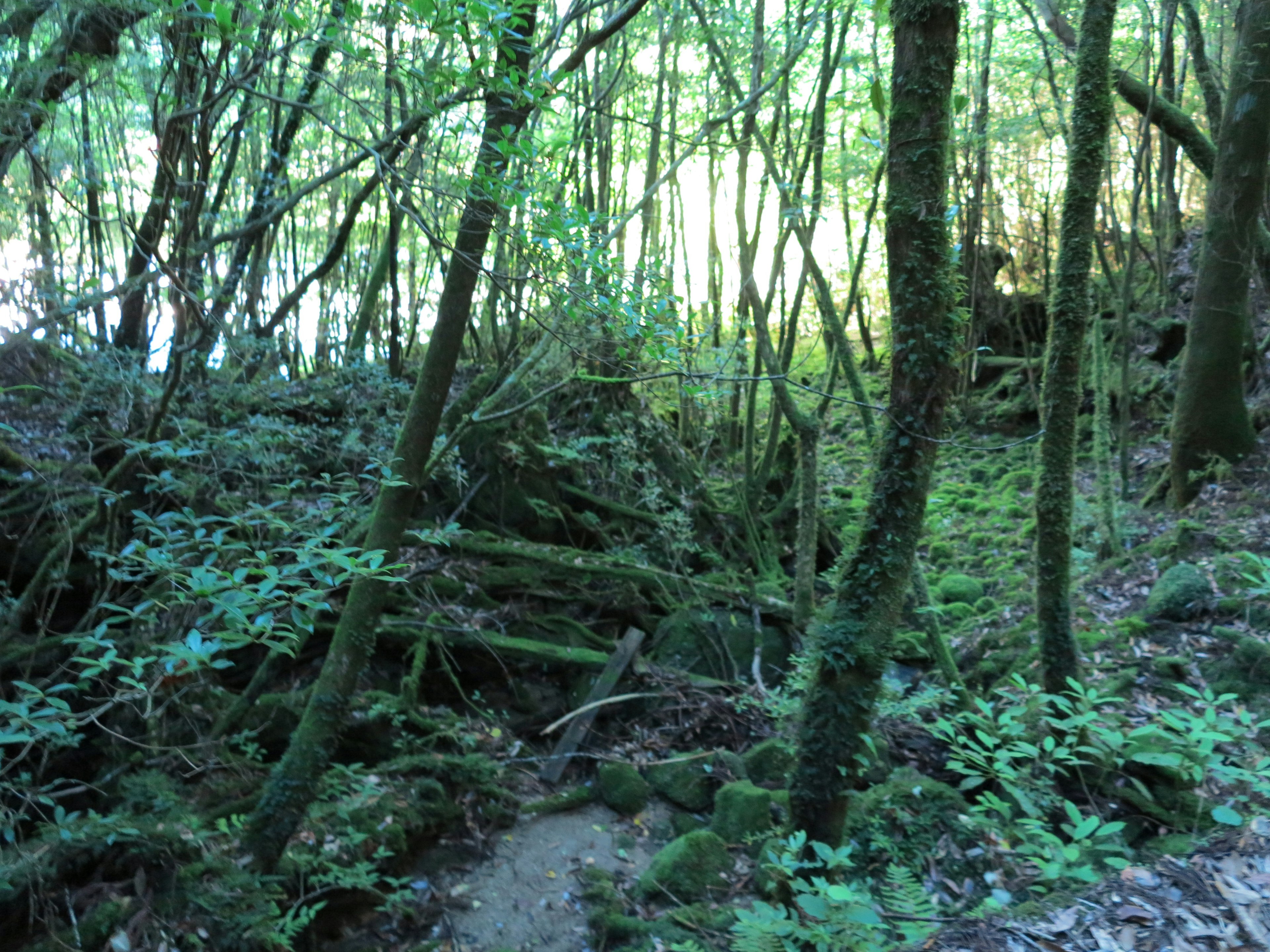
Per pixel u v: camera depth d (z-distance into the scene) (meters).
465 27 2.56
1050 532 4.22
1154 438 9.58
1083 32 4.03
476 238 3.50
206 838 4.00
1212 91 8.20
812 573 6.71
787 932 2.64
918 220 2.83
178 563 2.54
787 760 5.21
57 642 4.28
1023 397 11.21
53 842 3.67
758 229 8.12
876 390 12.78
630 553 7.20
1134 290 11.46
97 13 3.21
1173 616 5.50
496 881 4.46
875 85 3.26
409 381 7.68
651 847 4.82
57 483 4.55
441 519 6.65
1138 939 2.59
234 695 5.09
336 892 4.05
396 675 5.58
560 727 5.70
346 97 2.87
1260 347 8.47
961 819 4.12
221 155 6.85
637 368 3.78
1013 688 5.38
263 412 6.23
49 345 4.73
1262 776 3.28
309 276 6.61
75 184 4.53
